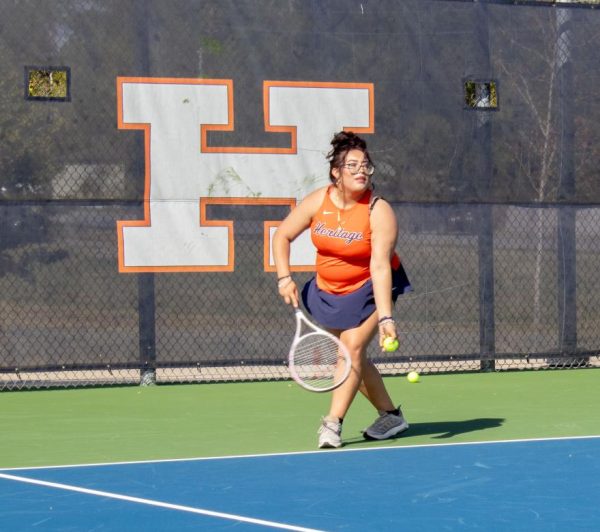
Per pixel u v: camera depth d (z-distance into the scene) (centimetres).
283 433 1038
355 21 1459
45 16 1363
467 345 1495
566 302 1537
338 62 1454
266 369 1466
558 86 1534
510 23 1516
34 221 1355
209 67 1412
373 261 931
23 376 1422
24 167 1353
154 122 1393
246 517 691
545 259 1527
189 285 1404
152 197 1393
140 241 1388
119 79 1384
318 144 1446
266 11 1430
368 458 896
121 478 821
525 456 900
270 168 1430
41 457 919
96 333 1376
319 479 810
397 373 1501
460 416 1144
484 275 1501
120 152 1384
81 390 1365
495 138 1508
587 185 1545
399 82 1474
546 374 1492
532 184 1521
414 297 1474
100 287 1377
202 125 1408
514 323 1515
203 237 1407
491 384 1399
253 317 1423
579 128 1541
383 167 1464
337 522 677
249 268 1422
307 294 983
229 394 1323
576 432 1032
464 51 1498
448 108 1490
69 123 1369
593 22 1549
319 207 961
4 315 1348
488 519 682
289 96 1438
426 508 714
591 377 1460
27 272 1355
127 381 1421
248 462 884
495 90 1508
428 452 923
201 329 1407
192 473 838
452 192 1488
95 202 1375
